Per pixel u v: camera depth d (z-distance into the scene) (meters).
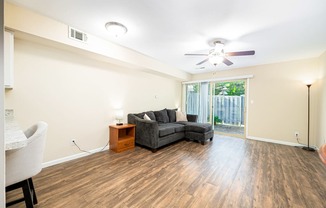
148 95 4.62
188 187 1.96
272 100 4.23
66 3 1.82
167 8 1.86
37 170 1.30
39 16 2.06
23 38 2.16
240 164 2.70
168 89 5.49
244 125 4.72
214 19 2.08
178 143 4.03
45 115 2.48
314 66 3.68
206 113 5.57
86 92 3.04
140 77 4.32
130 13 1.99
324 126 3.22
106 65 3.40
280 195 1.82
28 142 1.20
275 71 4.19
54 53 2.56
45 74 2.47
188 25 2.26
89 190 1.85
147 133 3.38
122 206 1.59
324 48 3.10
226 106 5.55
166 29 2.39
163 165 2.61
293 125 3.94
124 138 3.49
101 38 2.80
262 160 2.90
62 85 2.68
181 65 4.66
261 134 4.40
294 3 1.70
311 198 1.77
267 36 2.56
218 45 2.81
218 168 2.53
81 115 2.96
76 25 2.35
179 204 1.63
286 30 2.34
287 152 3.38
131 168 2.48
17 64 2.19
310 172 2.41
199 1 1.71
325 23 2.11
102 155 3.06
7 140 1.02
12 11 1.86
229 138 4.63
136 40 2.85
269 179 2.19
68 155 2.77
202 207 1.59
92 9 1.92
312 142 3.71
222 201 1.69
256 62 4.16
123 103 3.83
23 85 2.25
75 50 2.64
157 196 1.76
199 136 3.96
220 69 5.09
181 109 6.18
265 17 1.99
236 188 1.95
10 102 2.15
